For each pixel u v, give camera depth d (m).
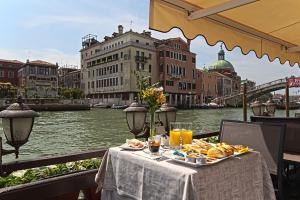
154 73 60.44
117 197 2.25
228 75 103.62
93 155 2.71
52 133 22.88
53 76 69.56
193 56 67.62
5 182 2.34
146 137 3.39
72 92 67.56
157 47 61.44
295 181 2.82
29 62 66.81
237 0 2.62
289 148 3.16
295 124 3.13
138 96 2.87
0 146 2.24
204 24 3.04
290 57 4.62
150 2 2.51
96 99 68.38
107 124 29.59
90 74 70.81
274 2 2.78
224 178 1.92
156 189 1.92
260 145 2.54
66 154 2.59
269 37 3.90
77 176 2.46
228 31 3.36
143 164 2.02
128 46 56.62
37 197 2.20
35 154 14.63
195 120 35.75
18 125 2.23
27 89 63.53
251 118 3.50
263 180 2.28
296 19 3.28
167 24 2.65
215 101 81.00
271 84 43.38
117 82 59.88
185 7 2.76
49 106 53.56
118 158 2.24
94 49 70.81
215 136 4.14
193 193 1.71
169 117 3.49
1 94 56.84
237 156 2.12
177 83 63.03
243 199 2.05
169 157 2.04
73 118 37.31
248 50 3.66
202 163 1.84
